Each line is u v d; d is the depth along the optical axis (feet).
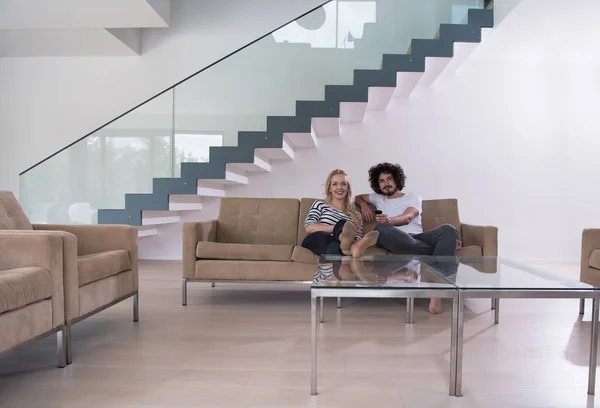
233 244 10.71
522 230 19.11
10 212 8.84
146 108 15.03
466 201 19.06
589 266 10.21
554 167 19.10
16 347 5.73
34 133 18.71
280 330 8.77
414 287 5.80
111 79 18.48
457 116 18.99
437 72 16.83
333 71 14.90
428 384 6.18
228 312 10.19
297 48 14.94
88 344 7.86
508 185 19.07
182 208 16.71
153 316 9.83
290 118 14.65
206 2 18.34
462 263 7.97
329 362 7.01
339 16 14.92
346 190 11.14
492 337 8.37
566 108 19.04
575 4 13.57
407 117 19.03
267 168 18.39
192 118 14.96
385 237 10.63
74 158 15.19
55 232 6.84
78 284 7.20
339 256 8.85
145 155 15.03
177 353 7.42
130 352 7.47
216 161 14.78
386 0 14.92
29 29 15.35
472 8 14.46
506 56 18.39
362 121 19.03
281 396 5.77
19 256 6.53
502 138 19.03
